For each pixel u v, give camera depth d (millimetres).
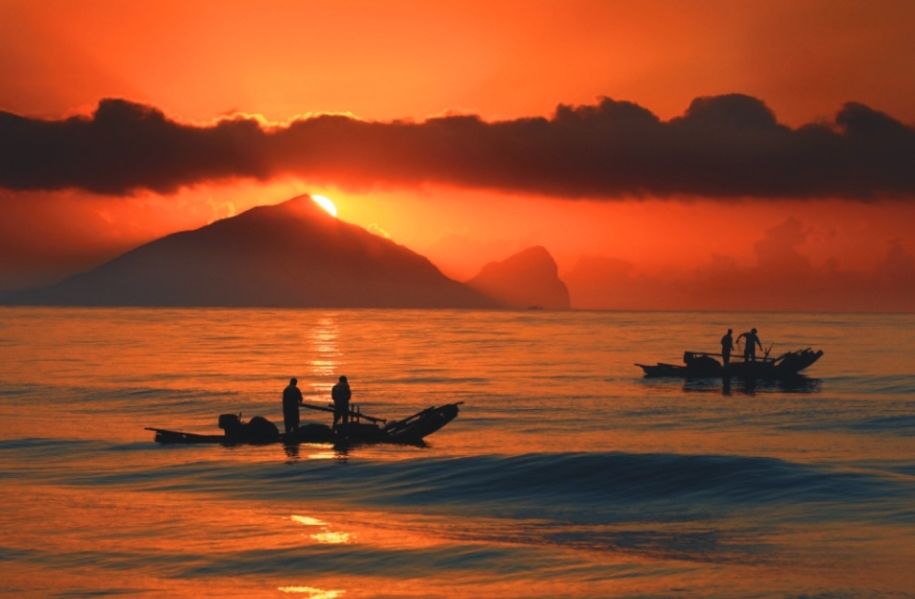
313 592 69000
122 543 82062
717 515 90375
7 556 78062
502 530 86875
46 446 135875
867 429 154375
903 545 77812
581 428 156500
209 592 69000
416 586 70312
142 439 142750
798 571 71688
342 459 123250
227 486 107562
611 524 88625
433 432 147250
